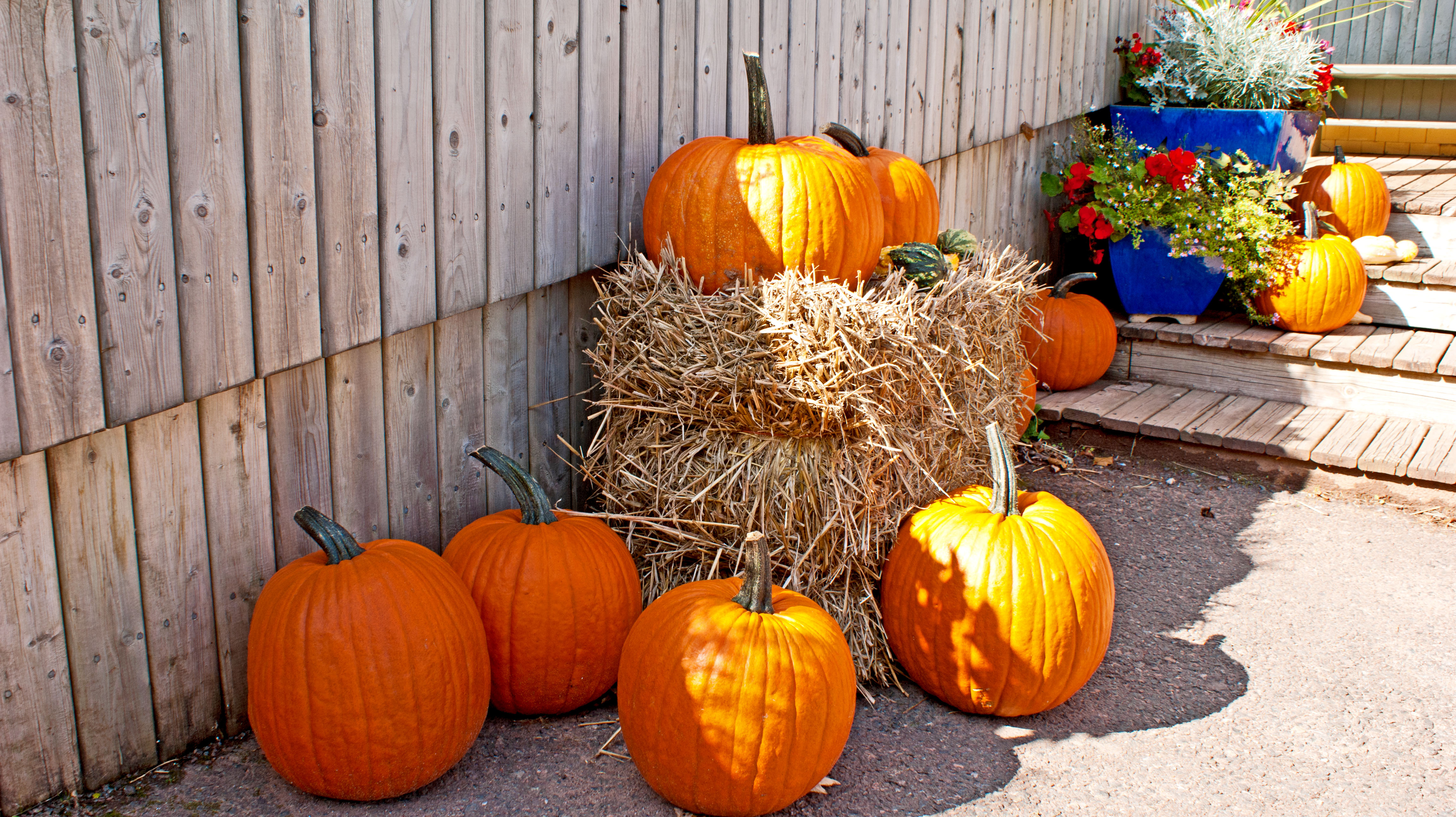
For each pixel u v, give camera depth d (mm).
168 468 2217
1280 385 4734
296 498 2477
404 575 2217
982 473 3262
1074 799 2320
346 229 2367
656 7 3020
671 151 3195
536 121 2758
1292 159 5281
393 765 2188
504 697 2527
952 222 4766
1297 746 2527
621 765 2420
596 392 3285
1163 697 2746
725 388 2598
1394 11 6770
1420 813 2283
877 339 2553
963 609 2533
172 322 2092
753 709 2105
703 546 2777
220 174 2109
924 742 2533
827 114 3730
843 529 2709
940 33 4285
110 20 1896
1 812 2094
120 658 2223
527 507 2564
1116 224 4906
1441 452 3998
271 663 2131
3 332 1860
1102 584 2582
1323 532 3785
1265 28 5438
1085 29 5422
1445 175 6070
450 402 2807
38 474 2018
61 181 1884
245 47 2100
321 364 2463
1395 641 3031
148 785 2277
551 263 2906
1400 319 4918
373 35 2326
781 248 2748
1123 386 5004
